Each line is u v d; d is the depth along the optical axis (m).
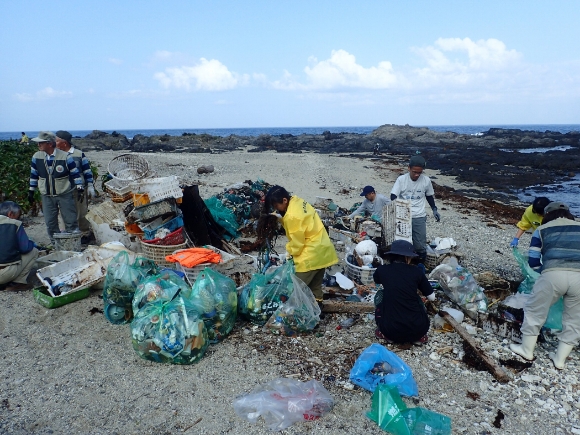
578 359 4.79
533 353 4.86
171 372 4.30
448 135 58.66
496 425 3.69
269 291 5.15
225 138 54.66
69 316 5.36
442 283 5.77
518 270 7.83
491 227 11.23
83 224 8.12
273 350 4.75
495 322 5.20
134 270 5.16
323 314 5.59
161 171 19.55
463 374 4.43
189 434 3.51
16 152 14.10
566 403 4.02
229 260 5.81
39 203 9.96
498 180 21.81
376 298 5.05
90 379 4.18
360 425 3.66
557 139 54.38
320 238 5.29
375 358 4.22
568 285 4.31
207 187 14.92
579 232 4.43
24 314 5.38
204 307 4.64
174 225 6.66
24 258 6.15
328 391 4.07
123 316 5.20
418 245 6.91
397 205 6.74
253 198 9.91
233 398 3.95
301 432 3.56
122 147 42.31
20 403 3.83
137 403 3.86
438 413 3.78
